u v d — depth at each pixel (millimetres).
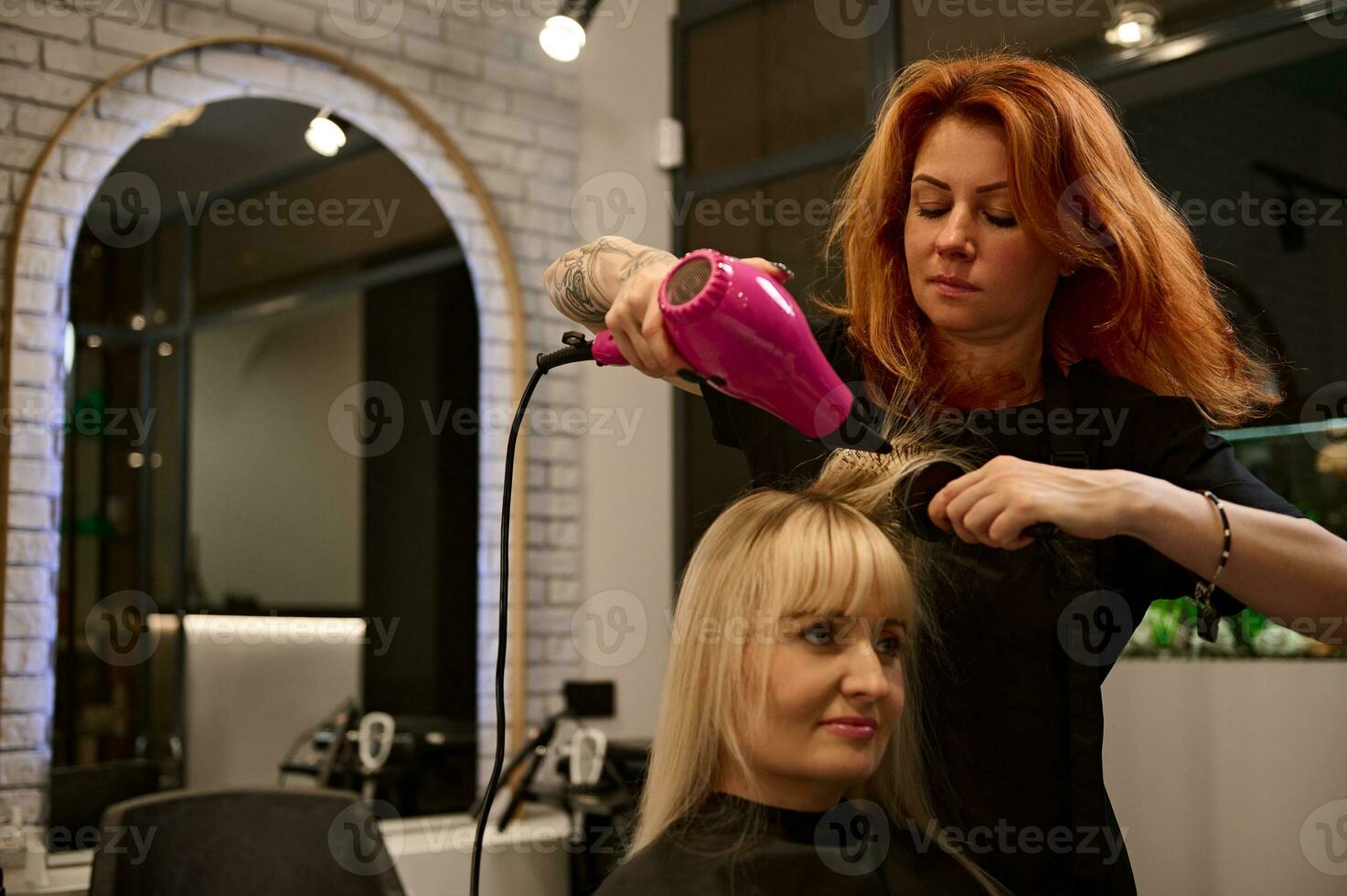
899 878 876
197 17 2900
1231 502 821
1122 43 2707
